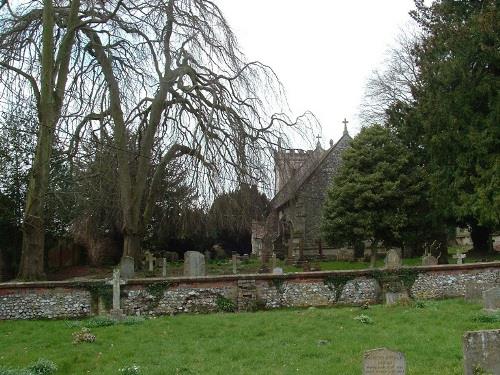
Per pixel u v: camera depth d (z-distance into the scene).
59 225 32.53
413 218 30.45
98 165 24.20
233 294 18.33
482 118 26.33
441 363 9.40
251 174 23.95
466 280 20.19
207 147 23.94
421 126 30.80
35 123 28.72
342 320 14.17
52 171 27.28
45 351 11.82
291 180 25.81
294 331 13.12
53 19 22.56
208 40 24.45
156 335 13.27
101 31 24.52
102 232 34.69
